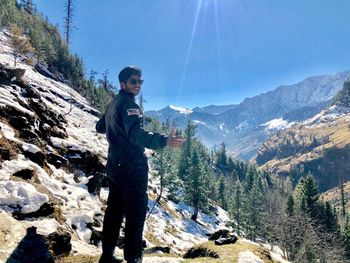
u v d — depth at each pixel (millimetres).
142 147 4332
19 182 8570
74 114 62656
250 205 80125
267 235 71500
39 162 14039
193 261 5691
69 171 18734
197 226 59500
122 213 4512
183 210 66062
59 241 6844
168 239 34969
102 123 4703
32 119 18719
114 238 4492
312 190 72375
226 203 105000
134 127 3934
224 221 81000
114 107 4219
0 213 5312
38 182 11234
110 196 4508
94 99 105375
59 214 8883
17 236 4836
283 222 53531
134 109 4051
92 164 21500
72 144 21672
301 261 46188
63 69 113750
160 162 64375
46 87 73125
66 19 136875
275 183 176875
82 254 7055
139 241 4219
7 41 90750
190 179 69500
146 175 4289
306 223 52688
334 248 51094
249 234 74625
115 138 4234
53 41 121688
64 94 76812
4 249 4434
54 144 20422
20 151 13141
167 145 3830
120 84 4289
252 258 5844
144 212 4262
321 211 71750
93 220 12156
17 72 23594
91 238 10961
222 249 6230
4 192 7941
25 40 82562
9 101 18078
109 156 4387
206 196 70562
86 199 13930
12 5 118750
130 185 4156
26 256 4527
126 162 4164
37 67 95875
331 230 68688
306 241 47281
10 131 14727
